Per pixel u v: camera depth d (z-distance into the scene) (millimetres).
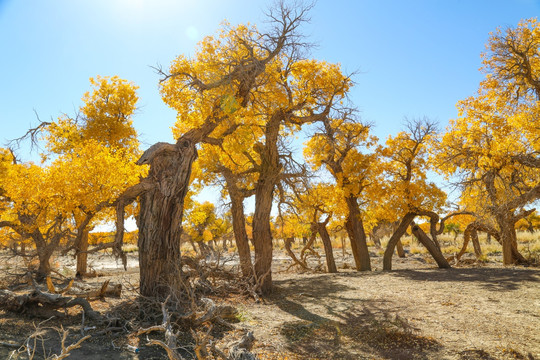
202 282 15539
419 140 24203
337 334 9867
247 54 14000
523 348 8383
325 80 16203
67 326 9508
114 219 14227
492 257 32094
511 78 18031
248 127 14719
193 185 20250
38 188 13906
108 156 13438
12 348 7582
